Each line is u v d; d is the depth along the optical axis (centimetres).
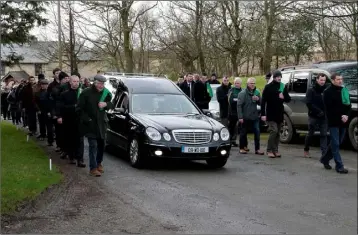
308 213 689
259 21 2909
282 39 2967
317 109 1126
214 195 785
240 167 1053
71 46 2983
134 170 996
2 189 754
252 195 792
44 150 1254
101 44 3203
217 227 612
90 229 591
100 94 920
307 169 1036
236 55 3469
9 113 2409
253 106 1230
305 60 3784
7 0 1595
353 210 709
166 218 646
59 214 654
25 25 1645
